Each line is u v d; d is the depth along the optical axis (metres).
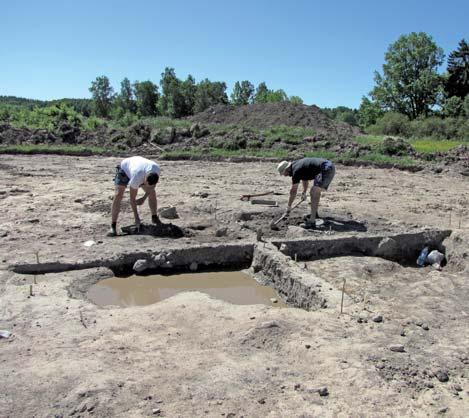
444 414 3.36
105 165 17.45
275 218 9.11
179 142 23.25
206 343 4.31
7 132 22.58
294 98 52.38
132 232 7.79
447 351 4.23
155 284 6.29
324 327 4.62
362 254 7.48
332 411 3.34
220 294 6.08
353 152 20.61
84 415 3.22
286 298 5.96
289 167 8.27
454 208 10.85
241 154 20.97
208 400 3.42
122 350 4.12
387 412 3.35
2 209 9.31
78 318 4.73
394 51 53.62
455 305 5.41
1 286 5.44
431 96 52.88
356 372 3.80
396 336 4.50
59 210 9.36
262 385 3.63
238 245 7.03
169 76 57.16
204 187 12.78
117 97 62.44
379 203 11.23
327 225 8.58
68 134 23.31
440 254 7.31
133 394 3.46
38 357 3.94
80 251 6.74
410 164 18.50
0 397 3.39
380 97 54.22
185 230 7.98
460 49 52.84
